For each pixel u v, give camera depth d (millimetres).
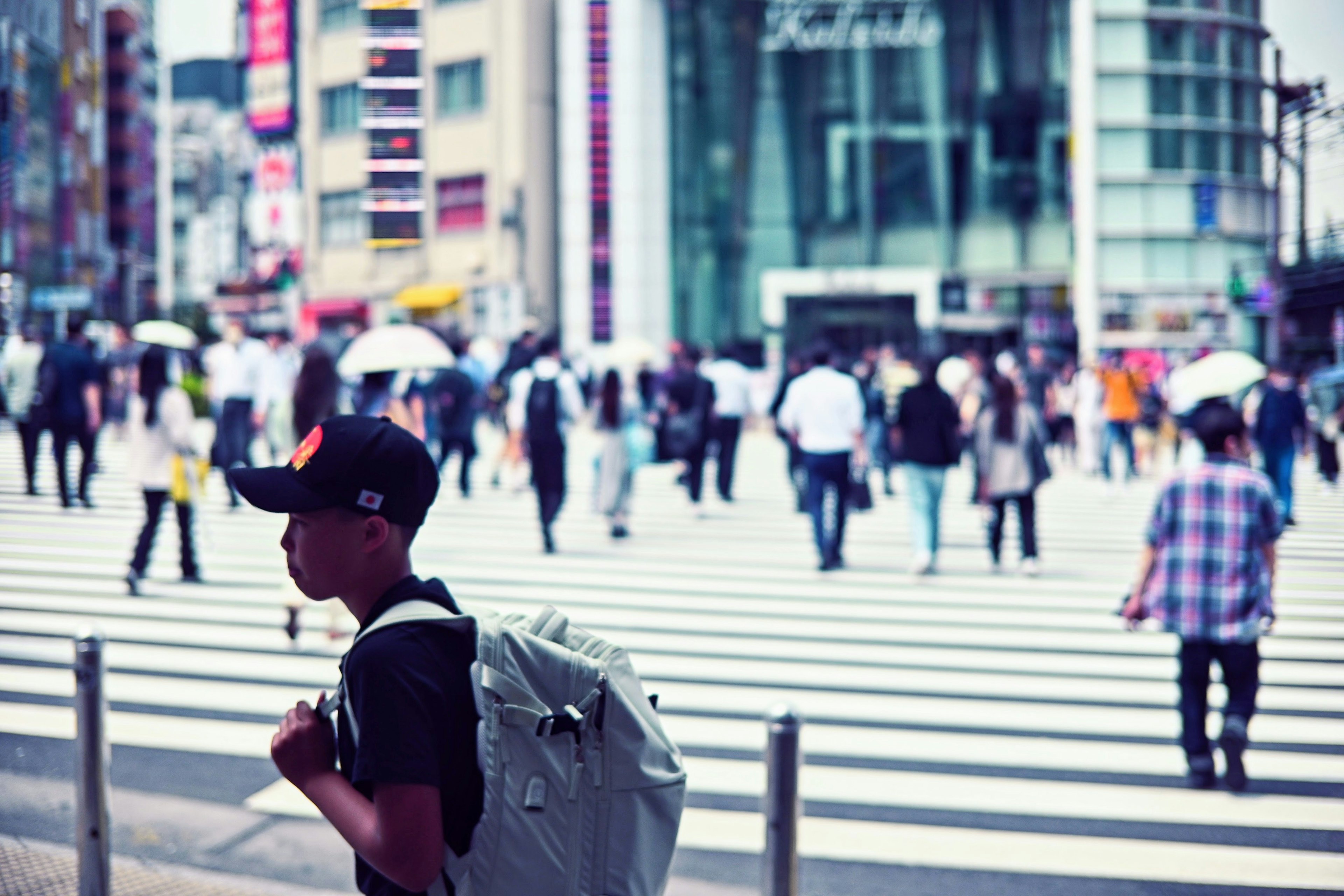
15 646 7371
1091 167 38594
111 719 5859
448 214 41781
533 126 40594
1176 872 4266
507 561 10906
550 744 1815
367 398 7961
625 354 15453
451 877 1775
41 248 34656
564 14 40062
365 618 1919
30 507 14141
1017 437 10492
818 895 4016
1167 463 22828
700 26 41000
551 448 11273
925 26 40656
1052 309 40719
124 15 73375
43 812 4527
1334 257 34625
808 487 10656
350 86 42875
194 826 4473
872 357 17453
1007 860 4355
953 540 12914
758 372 39531
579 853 1813
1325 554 12328
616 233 40344
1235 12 38844
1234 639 4965
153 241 81875
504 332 39719
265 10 44906
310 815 4617
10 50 18094
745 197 42438
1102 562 11469
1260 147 39312
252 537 12188
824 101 41781
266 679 6660
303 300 44719
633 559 11164
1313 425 21562
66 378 13898
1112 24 38438
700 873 4180
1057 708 6371
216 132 101000
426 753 1730
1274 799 5039
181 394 9164
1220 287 38625
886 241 42125
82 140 37031
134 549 9141
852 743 5723
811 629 8258
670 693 6547
